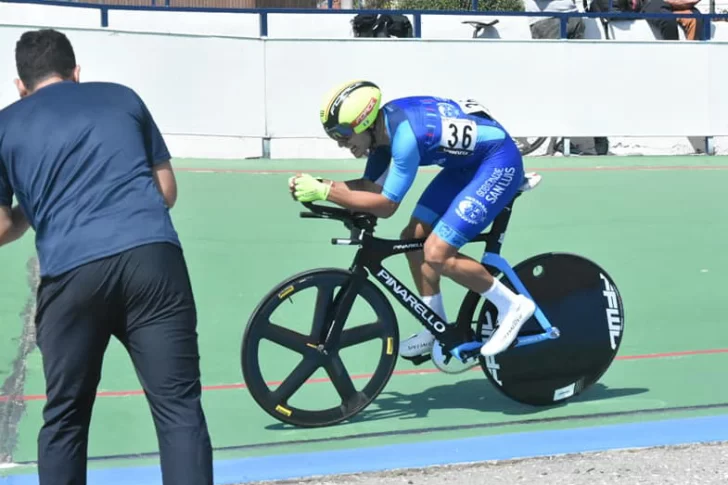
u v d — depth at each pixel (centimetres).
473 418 1494
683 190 3234
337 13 3797
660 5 4359
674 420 1473
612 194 3148
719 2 5753
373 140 1389
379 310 1455
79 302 970
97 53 3434
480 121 1409
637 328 1978
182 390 989
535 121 3831
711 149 4009
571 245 2559
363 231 1414
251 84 3625
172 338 988
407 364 1788
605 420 1482
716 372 1727
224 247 2459
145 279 972
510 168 1420
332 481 1242
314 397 1599
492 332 1492
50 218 984
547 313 1522
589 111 3866
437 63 3731
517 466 1297
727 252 2538
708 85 3944
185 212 2769
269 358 1784
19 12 4350
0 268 2264
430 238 1415
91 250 964
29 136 995
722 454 1336
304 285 1401
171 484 962
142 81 3500
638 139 4125
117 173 996
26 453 1355
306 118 3684
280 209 2850
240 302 2083
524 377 1520
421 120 1356
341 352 1817
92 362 1003
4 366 1709
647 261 2441
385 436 1415
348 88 1349
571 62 3831
